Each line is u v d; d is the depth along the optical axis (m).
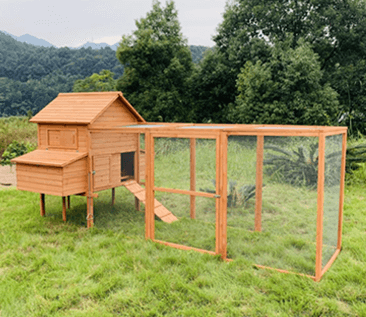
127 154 8.00
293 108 18.06
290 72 18.02
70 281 4.42
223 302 3.89
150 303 3.94
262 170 4.90
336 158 5.07
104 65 138.88
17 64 154.50
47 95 119.31
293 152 4.61
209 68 25.75
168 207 5.95
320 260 4.39
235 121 21.06
